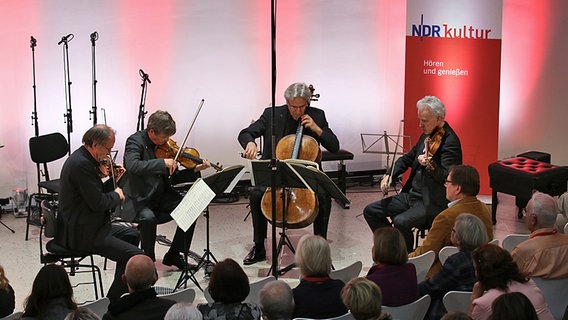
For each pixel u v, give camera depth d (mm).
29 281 5355
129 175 5312
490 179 6895
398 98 8594
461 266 3615
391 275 3467
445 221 4336
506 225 6895
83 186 4547
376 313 2838
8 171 7301
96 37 7270
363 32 8328
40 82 7289
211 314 3010
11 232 6633
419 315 3453
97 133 4609
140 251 4723
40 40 7219
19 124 7273
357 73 8391
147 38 7590
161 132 5238
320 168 5656
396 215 5535
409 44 7578
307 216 5234
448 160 5191
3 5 7035
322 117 5887
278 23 8000
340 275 3926
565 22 8945
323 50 8219
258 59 8008
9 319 3260
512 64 8898
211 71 7871
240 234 6566
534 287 3174
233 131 8062
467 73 7688
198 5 7703
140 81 7629
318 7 8109
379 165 8703
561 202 5004
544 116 9117
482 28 7645
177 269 5621
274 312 2943
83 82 7434
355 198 7988
